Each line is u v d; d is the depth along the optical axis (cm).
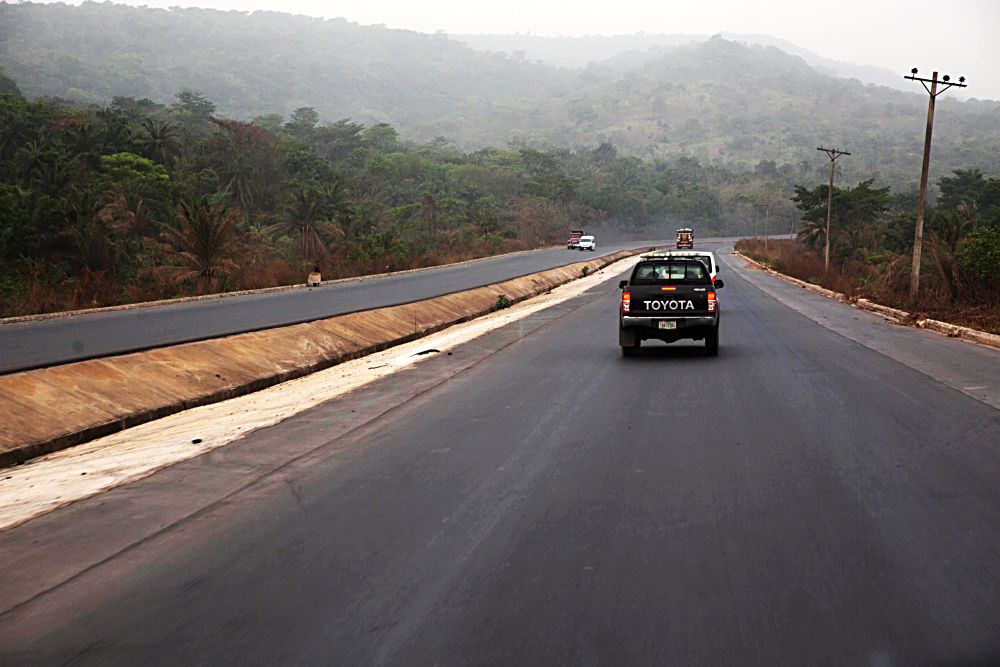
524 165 18100
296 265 5119
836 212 10694
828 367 1470
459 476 773
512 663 404
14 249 4081
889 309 2900
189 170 8812
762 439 895
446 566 538
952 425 954
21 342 1902
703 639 423
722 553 547
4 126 7331
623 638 427
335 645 431
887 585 488
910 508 639
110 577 546
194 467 853
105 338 1939
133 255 4512
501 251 9106
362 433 990
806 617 446
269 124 19925
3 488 834
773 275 6550
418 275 5359
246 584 521
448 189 14162
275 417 1132
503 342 2028
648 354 1712
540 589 494
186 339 1747
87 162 7050
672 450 852
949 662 395
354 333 2189
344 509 679
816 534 581
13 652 439
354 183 12375
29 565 579
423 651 420
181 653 429
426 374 1495
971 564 519
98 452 997
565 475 764
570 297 3897
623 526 609
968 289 2862
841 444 865
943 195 12700
